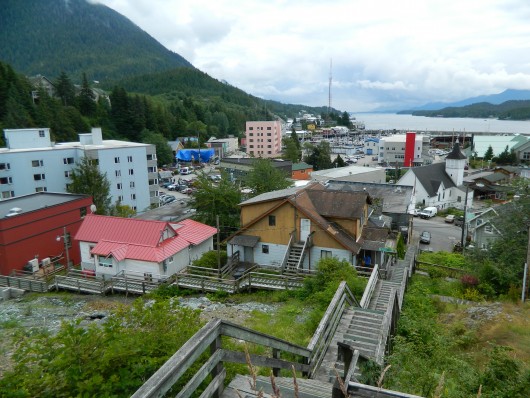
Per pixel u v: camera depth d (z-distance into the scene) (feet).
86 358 19.35
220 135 526.98
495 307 55.21
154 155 200.03
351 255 84.33
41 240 100.68
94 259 93.45
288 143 422.41
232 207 127.13
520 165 309.83
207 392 13.48
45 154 169.68
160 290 77.77
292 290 71.00
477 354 36.68
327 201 91.91
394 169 289.33
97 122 344.49
